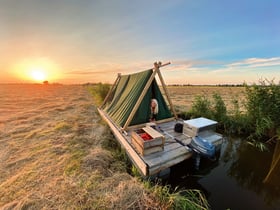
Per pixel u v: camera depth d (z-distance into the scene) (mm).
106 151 3713
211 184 3043
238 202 2553
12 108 10328
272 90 4559
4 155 3729
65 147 4004
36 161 3371
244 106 5402
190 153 3266
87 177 2729
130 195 2182
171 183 3037
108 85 13258
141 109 4914
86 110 9336
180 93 22750
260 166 3631
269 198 2643
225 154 4234
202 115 6242
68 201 2154
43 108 10141
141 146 3021
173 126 4805
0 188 2545
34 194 2346
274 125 4516
